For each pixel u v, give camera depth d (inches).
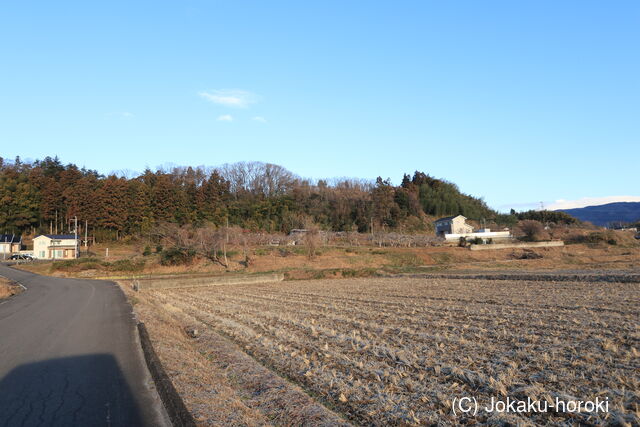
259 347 392.5
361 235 2844.5
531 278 1108.5
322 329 469.1
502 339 389.4
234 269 1788.9
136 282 1234.6
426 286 1055.6
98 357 339.0
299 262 1883.6
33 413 216.4
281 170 4224.9
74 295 943.7
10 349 370.0
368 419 219.3
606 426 200.4
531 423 203.3
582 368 290.7
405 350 352.8
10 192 2736.2
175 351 355.6
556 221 4562.0
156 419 210.7
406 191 4234.7
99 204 2726.4
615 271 1235.2
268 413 229.8
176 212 2812.5
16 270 1860.2
